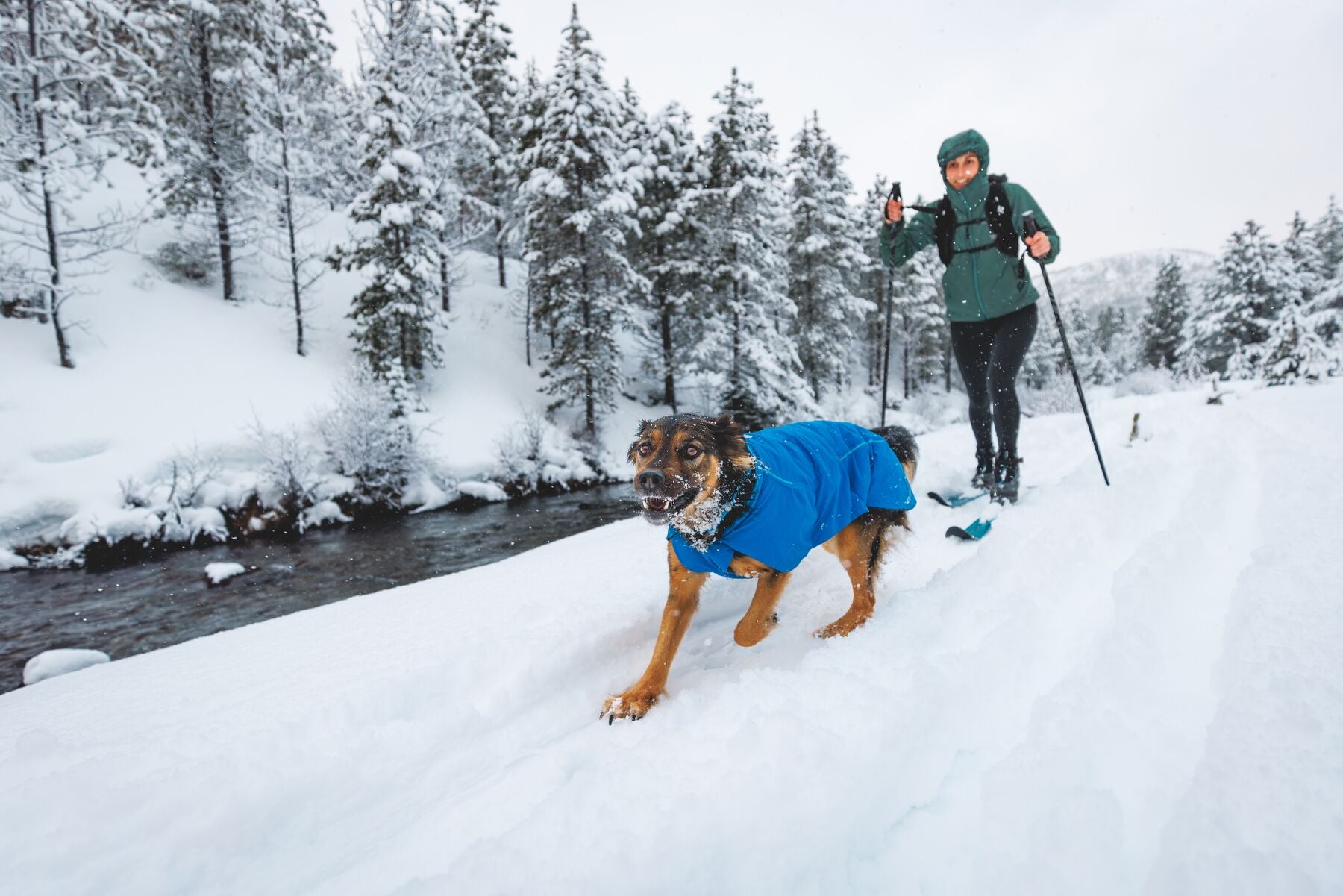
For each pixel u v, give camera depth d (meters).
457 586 4.09
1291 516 2.88
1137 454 5.18
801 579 3.47
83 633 7.80
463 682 2.39
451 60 22.58
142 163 16.98
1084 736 1.52
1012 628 2.17
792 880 1.23
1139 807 1.33
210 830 1.61
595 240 20.03
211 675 2.85
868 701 1.73
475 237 22.94
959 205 4.41
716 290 22.06
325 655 2.90
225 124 18.59
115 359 14.74
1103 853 1.19
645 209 21.36
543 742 2.02
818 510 2.62
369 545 11.73
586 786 1.48
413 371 18.58
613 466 19.42
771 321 22.77
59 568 10.33
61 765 1.96
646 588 3.25
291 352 17.77
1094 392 32.28
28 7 13.34
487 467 16.78
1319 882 1.05
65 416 12.77
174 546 11.51
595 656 2.59
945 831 1.33
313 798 1.76
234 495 12.62
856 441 3.00
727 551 2.32
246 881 1.45
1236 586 2.19
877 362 34.72
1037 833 1.24
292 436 14.06
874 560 2.86
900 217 4.65
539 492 17.22
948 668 1.92
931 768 1.56
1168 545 2.69
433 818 1.57
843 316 28.59
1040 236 3.98
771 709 1.73
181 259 18.84
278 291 20.20
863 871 1.25
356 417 14.44
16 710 2.79
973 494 4.72
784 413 21.30
